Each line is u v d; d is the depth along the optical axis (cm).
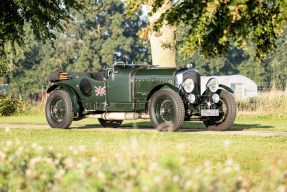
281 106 2397
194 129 1638
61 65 10169
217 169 787
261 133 1475
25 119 2370
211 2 848
